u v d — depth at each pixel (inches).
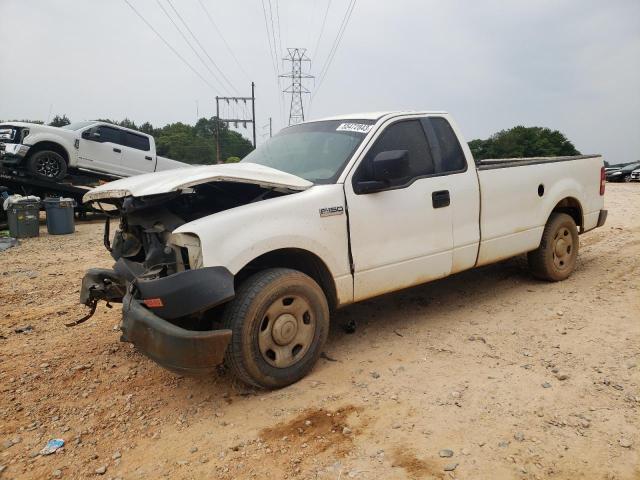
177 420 126.7
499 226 193.9
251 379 133.4
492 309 194.5
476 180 185.2
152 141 649.6
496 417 119.2
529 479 98.0
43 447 117.3
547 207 213.5
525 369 142.5
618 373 136.8
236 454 111.0
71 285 261.3
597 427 112.9
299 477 102.0
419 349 160.7
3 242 400.2
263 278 133.9
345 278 151.1
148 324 123.8
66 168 554.9
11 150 515.8
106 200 154.3
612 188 753.0
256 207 136.8
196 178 130.9
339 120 181.6
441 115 185.6
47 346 176.9
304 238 140.6
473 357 152.5
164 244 140.6
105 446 117.1
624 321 174.1
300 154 173.2
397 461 105.3
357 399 131.1
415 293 218.1
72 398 139.8
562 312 185.9
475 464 103.0
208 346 120.6
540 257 217.2
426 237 170.1
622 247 295.3
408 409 124.9
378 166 149.6
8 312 217.0
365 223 154.8
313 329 143.6
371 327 181.9
